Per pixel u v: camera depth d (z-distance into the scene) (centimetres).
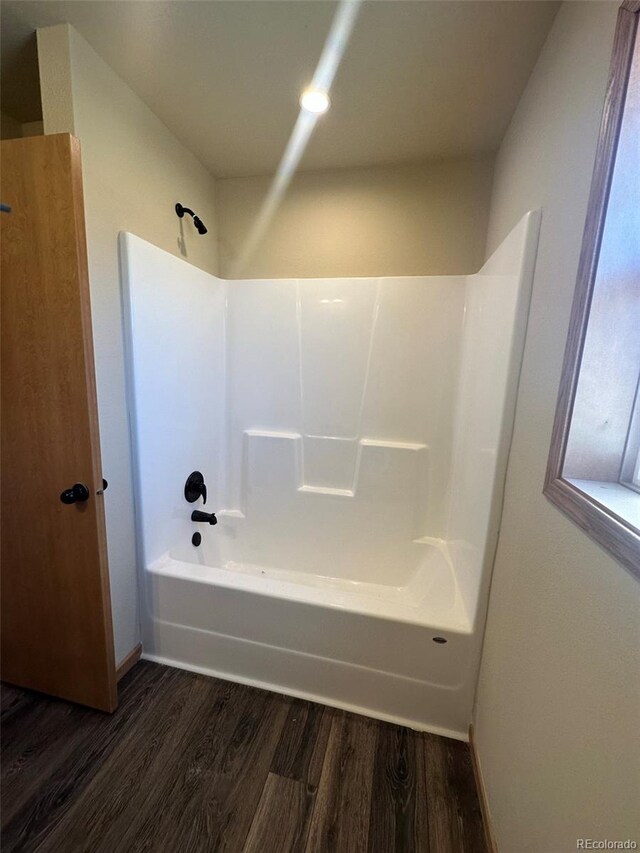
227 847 102
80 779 117
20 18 115
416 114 158
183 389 184
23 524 133
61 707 141
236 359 221
